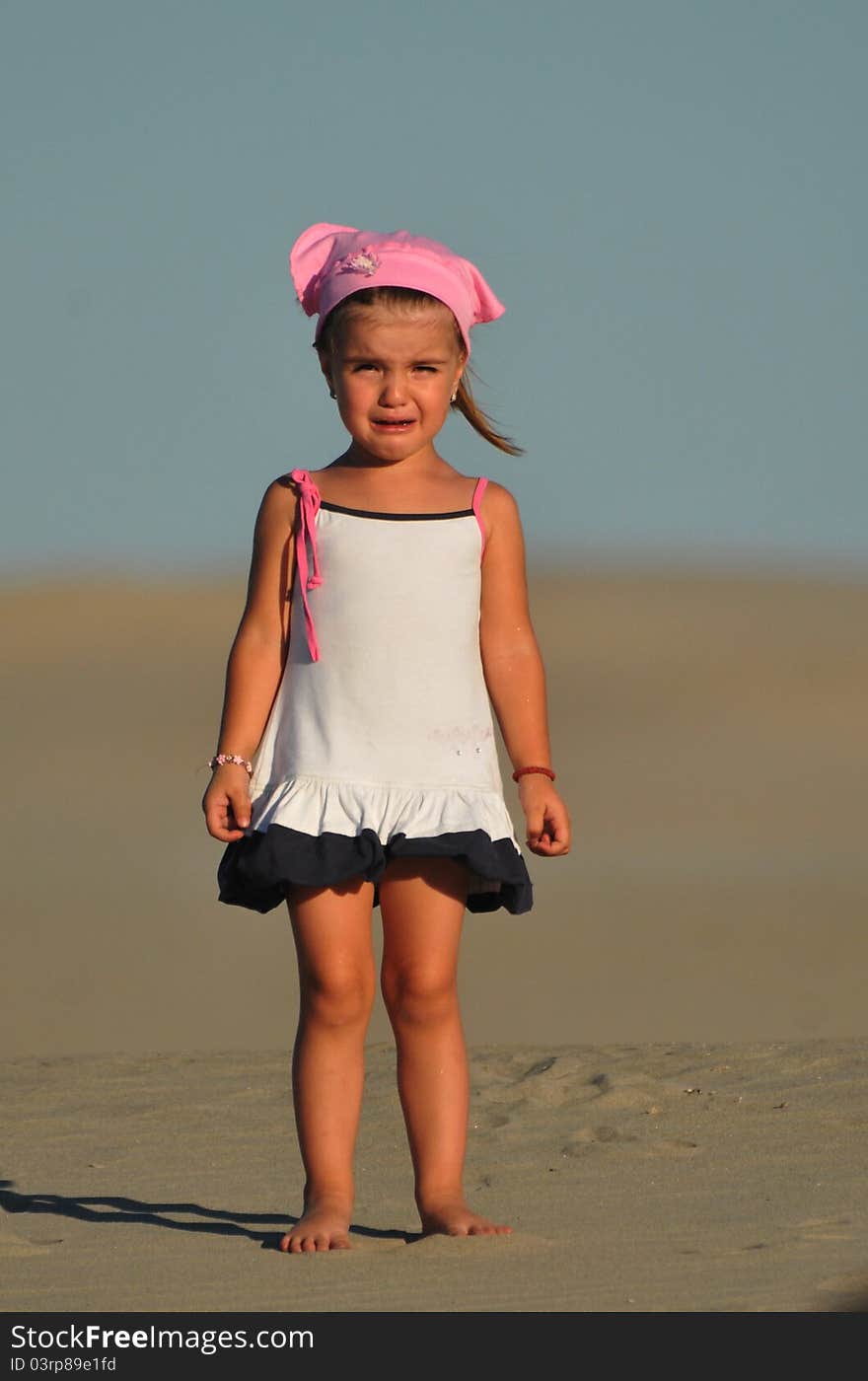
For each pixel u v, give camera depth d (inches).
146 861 1892.2
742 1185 610.9
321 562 570.9
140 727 3107.8
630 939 1450.5
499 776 573.9
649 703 3440.0
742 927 1501.0
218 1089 827.4
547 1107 765.3
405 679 562.9
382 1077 832.9
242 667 579.5
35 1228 577.0
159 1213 601.0
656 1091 782.5
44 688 3799.2
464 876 565.6
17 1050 1066.1
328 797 552.4
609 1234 539.5
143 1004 1222.9
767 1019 1138.0
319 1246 534.3
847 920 1529.3
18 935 1492.4
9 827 2102.6
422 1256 516.1
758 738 2950.3
